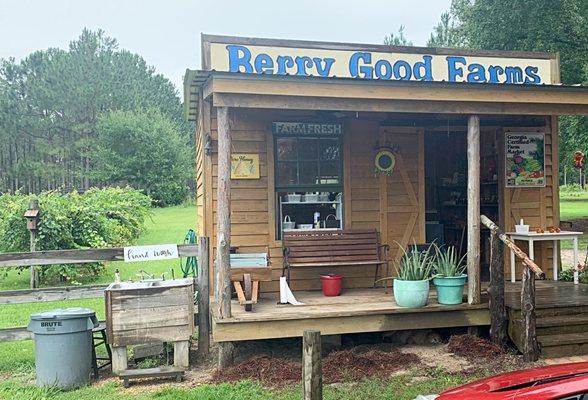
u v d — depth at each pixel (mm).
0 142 52062
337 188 8781
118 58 56406
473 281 7336
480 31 21281
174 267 14953
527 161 9516
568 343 6832
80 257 6871
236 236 8391
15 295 6734
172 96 64688
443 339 7520
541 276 6414
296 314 6789
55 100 51969
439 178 11672
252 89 6535
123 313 6383
